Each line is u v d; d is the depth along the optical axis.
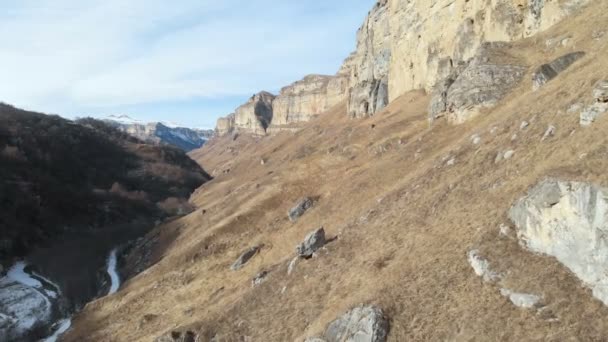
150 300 49.19
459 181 29.77
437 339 19.84
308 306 28.67
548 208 19.64
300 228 47.34
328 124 140.00
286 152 135.00
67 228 92.56
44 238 85.38
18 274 70.19
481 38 57.09
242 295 35.28
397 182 41.91
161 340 33.31
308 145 110.19
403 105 77.62
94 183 126.75
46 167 117.81
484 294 20.11
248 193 76.25
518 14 51.31
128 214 109.19
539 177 22.02
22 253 77.62
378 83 103.88
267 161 136.38
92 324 48.09
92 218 100.69
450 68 65.38
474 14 60.25
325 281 30.09
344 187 50.75
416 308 21.88
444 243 24.78
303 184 64.44
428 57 74.38
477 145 33.38
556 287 18.14
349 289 27.22
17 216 85.94
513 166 26.14
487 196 25.70
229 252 54.44
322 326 24.67
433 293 21.98
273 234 51.50
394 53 93.19
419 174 37.28
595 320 16.34
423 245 26.06
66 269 72.69
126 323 45.56
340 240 34.12
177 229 75.88
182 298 45.97
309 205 53.44
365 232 33.03
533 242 20.41
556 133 25.27
